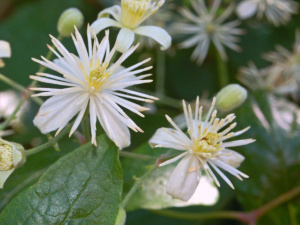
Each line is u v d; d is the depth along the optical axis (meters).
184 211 0.17
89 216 0.11
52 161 0.14
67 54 0.11
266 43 0.21
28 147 0.17
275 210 0.16
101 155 0.11
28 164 0.14
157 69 0.19
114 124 0.11
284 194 0.16
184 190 0.11
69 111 0.11
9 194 0.14
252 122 0.16
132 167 0.14
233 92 0.13
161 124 0.17
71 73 0.11
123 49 0.11
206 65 0.20
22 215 0.11
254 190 0.16
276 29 0.21
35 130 0.17
